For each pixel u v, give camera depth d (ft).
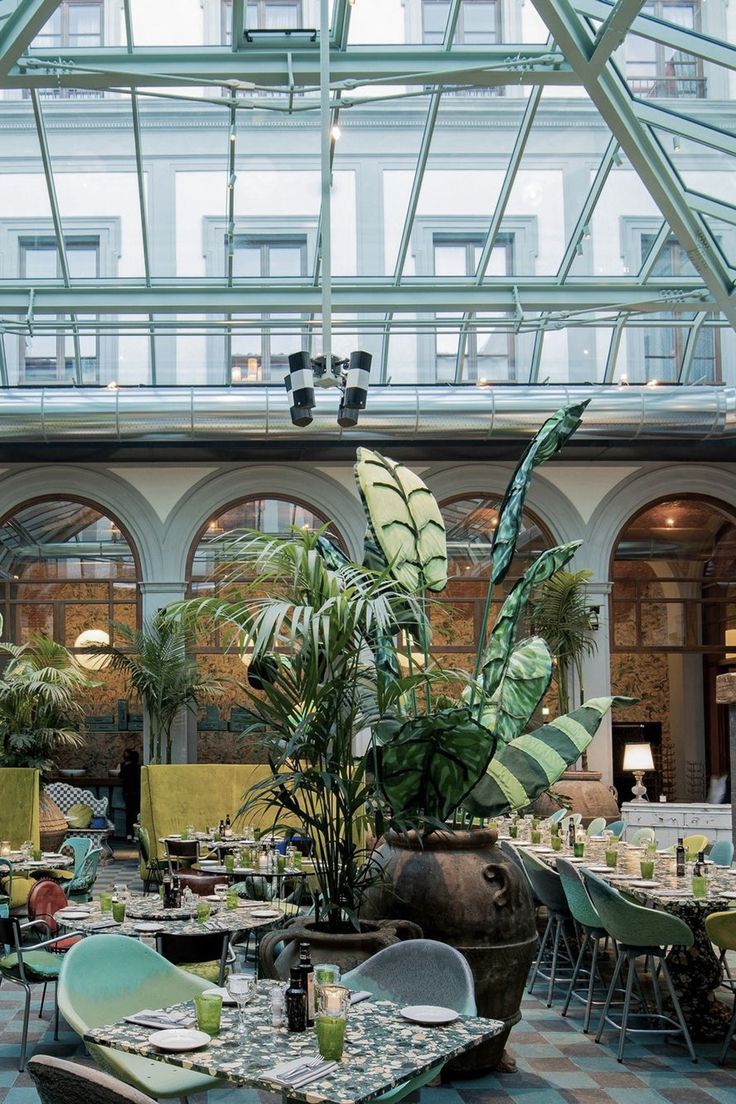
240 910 19.47
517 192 39.29
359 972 13.71
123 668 45.19
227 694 55.42
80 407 42.45
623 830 33.09
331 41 31.14
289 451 45.32
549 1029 20.89
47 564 47.65
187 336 44.34
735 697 25.58
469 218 39.86
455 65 31.01
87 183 39.01
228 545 17.92
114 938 13.08
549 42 30.99
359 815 18.33
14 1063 18.57
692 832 38.24
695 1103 16.55
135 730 57.00
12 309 40.73
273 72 30.99
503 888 17.90
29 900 20.51
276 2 30.27
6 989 24.62
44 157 38.14
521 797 18.38
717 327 45.09
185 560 46.60
